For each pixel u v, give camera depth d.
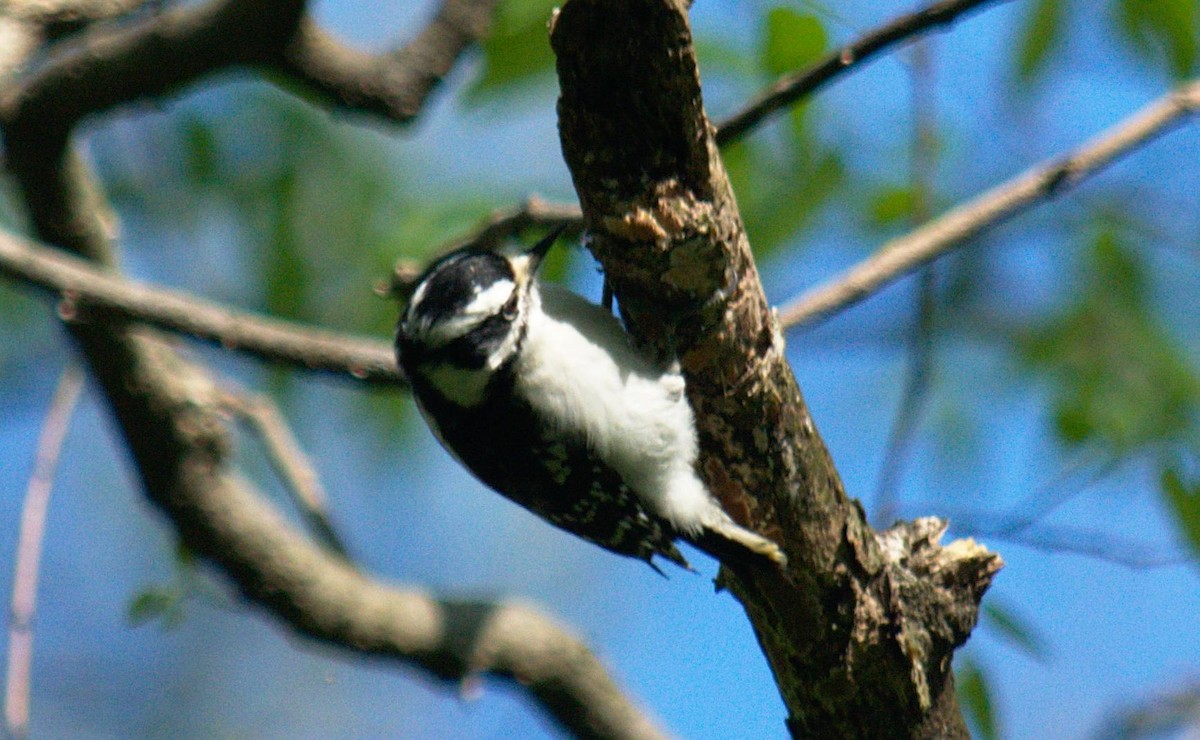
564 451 9.09
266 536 11.99
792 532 7.59
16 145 10.91
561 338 9.11
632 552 9.55
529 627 12.59
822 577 7.57
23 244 9.40
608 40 6.41
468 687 12.35
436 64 10.86
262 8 10.31
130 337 11.29
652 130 6.75
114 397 11.56
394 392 12.10
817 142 11.39
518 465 9.38
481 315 9.03
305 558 12.12
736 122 9.23
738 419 7.53
